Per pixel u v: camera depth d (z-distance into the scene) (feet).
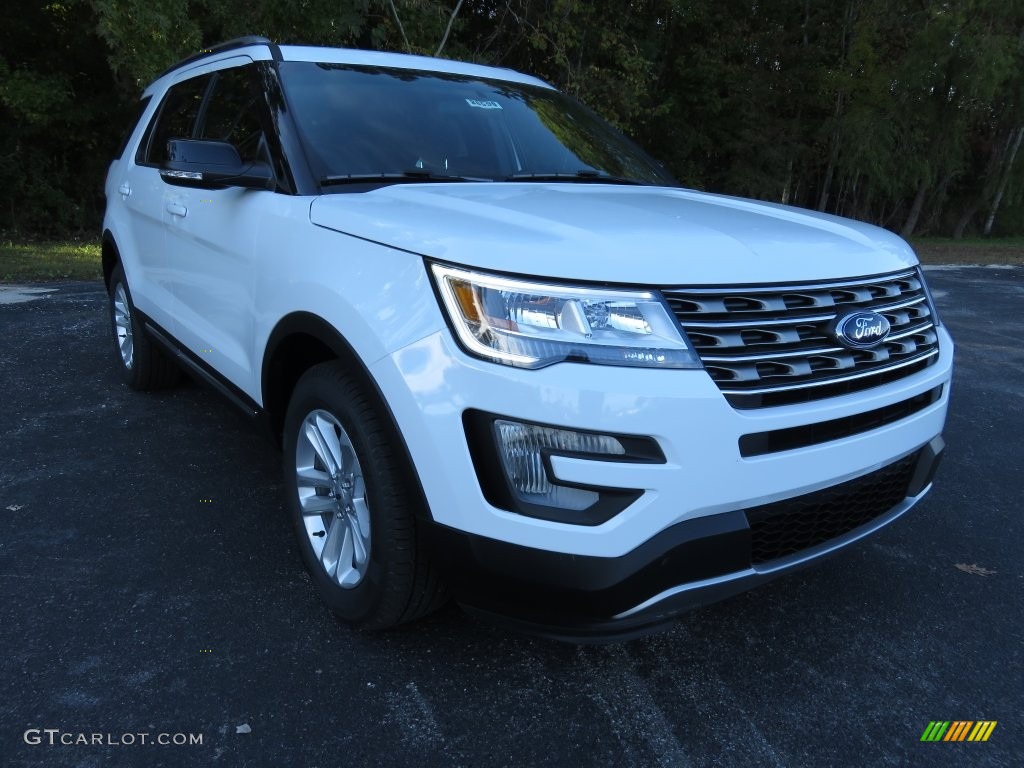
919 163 86.53
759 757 6.54
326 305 7.26
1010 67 82.58
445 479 6.26
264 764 6.16
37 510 10.23
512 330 5.95
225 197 9.71
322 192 8.48
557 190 9.05
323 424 7.90
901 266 7.98
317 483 8.16
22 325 20.48
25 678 7.00
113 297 15.67
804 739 6.79
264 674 7.25
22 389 15.14
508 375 5.91
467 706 6.98
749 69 81.10
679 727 6.86
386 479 6.84
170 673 7.18
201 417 14.03
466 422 6.12
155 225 12.40
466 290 6.14
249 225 9.02
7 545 9.30
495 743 6.54
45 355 17.66
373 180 8.93
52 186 49.80
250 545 9.63
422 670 7.45
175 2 35.01
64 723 6.48
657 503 5.96
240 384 9.63
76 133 49.83
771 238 7.25
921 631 8.56
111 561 9.08
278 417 9.07
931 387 7.96
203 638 7.72
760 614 8.80
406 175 9.25
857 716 7.12
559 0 49.75
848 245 7.69
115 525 9.95
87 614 8.02
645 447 5.90
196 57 13.14
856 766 6.50
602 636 6.23
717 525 6.24
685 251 6.47
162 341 12.56
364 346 6.76
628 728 6.81
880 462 7.30
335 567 7.98
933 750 6.72
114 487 11.03
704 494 6.09
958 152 90.33
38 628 7.73
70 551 9.25
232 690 7.00
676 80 78.48
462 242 6.36
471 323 6.10
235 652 7.54
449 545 6.40
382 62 11.09
